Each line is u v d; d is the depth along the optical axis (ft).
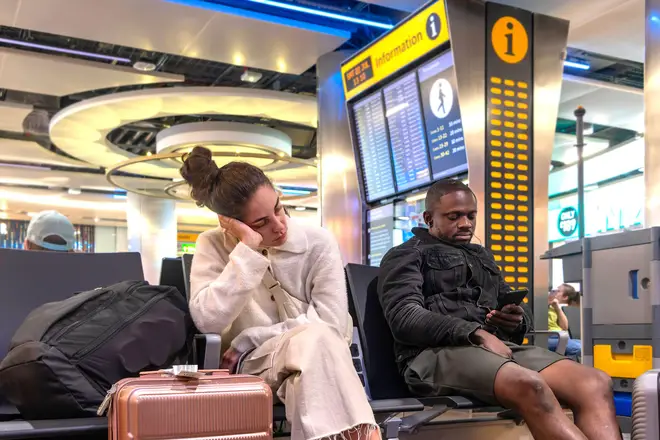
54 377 5.45
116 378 5.75
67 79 24.98
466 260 8.23
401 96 14.29
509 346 7.59
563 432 6.06
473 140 12.26
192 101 26.71
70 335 5.70
